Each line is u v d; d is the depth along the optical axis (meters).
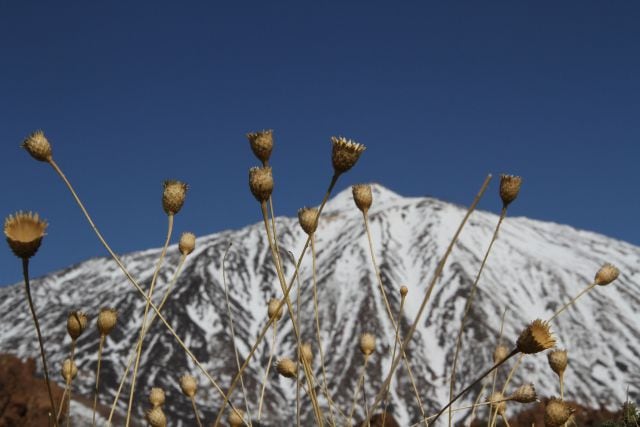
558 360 2.20
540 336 1.71
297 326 1.94
